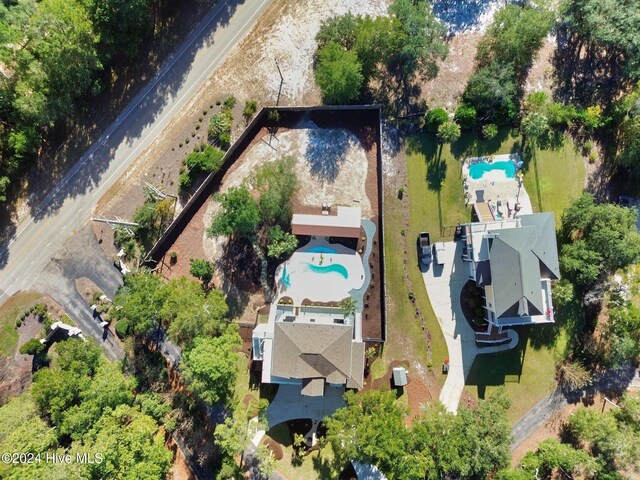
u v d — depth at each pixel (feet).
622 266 167.94
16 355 182.09
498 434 159.33
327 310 177.78
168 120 188.03
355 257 181.98
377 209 183.01
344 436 153.17
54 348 181.06
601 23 170.50
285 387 178.70
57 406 155.84
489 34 178.50
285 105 185.47
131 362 181.57
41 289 185.78
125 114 188.55
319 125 185.68
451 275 180.45
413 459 151.64
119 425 160.76
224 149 185.68
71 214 187.93
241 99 186.70
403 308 180.86
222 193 185.57
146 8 180.04
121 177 187.83
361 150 184.65
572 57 185.47
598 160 183.83
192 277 184.44
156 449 159.94
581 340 179.52
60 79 174.09
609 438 161.99
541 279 169.17
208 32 188.85
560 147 183.01
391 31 165.68
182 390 180.65
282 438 177.06
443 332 180.14
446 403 178.19
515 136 181.98
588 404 178.81
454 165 182.60
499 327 175.22
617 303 172.35
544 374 179.42
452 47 185.78
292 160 184.55
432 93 183.73
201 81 188.34
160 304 164.14
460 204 181.98
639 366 180.04
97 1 165.68
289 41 186.80
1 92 169.27
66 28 163.12
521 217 170.91
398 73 184.03
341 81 166.30
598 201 182.80
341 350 165.17
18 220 187.83
